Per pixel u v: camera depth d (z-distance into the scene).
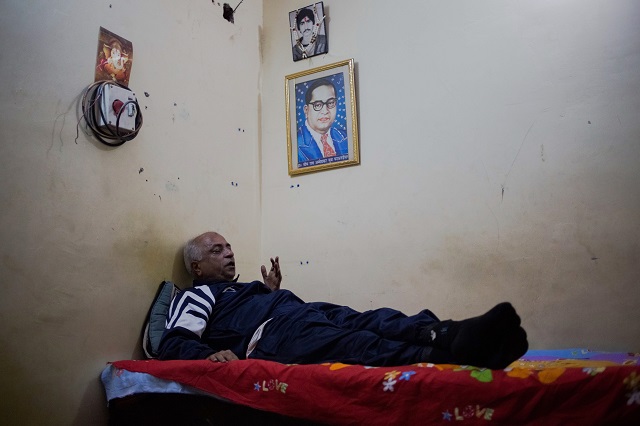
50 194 2.05
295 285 3.08
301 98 3.20
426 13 2.92
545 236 2.47
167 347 2.04
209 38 2.99
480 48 2.75
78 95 2.21
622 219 2.33
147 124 2.53
